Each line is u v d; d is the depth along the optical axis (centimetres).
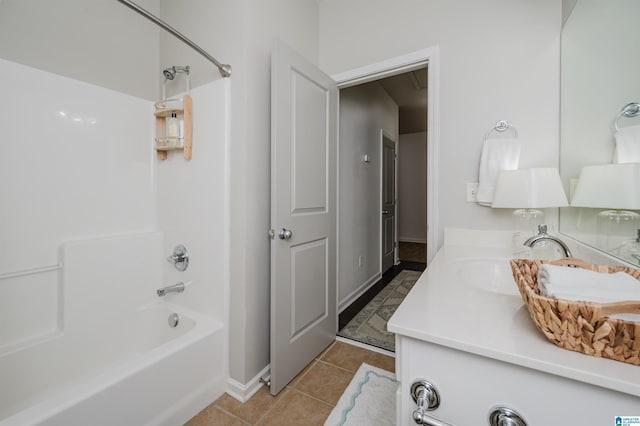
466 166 156
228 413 135
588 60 104
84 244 154
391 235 415
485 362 51
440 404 55
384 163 378
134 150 181
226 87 148
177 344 130
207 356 141
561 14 132
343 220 266
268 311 160
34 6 140
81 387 99
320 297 186
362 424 127
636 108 71
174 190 178
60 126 150
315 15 201
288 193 153
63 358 143
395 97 401
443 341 53
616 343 44
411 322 60
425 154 629
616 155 83
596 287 55
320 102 180
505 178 128
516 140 140
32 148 140
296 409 137
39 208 143
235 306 147
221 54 150
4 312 132
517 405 49
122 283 169
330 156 193
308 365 174
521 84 141
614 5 84
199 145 162
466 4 154
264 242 156
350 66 193
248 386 146
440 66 162
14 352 127
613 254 83
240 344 146
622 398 41
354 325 230
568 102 123
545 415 46
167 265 183
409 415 59
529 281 68
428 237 168
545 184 119
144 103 186
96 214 164
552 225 137
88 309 154
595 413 43
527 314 64
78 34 156
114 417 104
